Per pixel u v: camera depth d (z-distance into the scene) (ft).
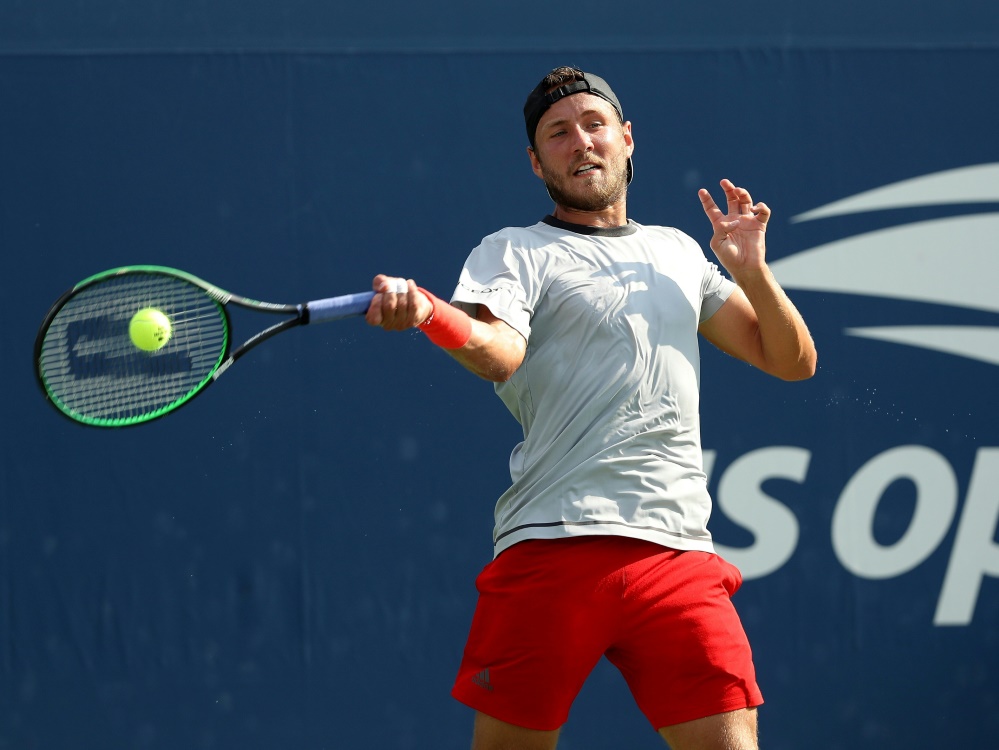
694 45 49.06
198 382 28.94
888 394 48.42
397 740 46.57
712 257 48.39
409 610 46.91
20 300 46.55
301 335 47.37
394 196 47.85
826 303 48.62
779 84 49.14
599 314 29.89
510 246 30.99
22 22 47.19
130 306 30.35
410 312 25.95
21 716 45.62
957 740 47.37
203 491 46.68
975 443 48.39
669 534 29.68
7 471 46.16
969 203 49.26
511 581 30.14
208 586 46.47
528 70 48.60
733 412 47.96
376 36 48.32
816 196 48.93
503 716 30.09
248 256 47.26
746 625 47.42
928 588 47.83
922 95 49.55
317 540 46.88
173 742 45.98
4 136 46.85
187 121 47.50
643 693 30.17
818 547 47.78
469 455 47.52
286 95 47.83
